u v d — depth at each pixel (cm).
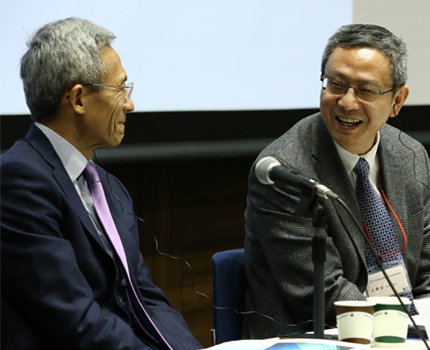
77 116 355
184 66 597
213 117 634
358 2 685
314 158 435
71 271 324
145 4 568
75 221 343
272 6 639
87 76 348
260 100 640
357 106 414
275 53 644
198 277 740
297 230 407
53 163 349
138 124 594
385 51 419
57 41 346
